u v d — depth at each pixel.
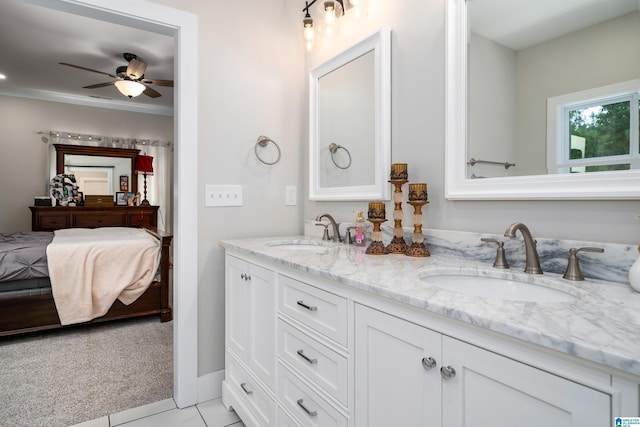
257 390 1.53
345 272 1.07
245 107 2.04
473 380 0.70
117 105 5.54
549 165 1.09
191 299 1.86
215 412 1.80
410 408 0.84
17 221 4.91
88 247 2.89
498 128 1.22
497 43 1.23
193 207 1.87
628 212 0.93
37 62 3.97
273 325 1.42
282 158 2.18
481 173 1.26
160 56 3.87
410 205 1.53
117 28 3.24
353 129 1.84
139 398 1.91
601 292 0.84
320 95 2.09
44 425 1.66
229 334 1.83
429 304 0.76
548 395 0.59
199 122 1.88
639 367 0.47
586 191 0.99
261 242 1.82
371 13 1.74
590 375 0.54
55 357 2.41
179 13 1.80
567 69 1.06
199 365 1.90
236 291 1.75
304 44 2.25
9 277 2.63
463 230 1.33
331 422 1.09
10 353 2.47
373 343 0.94
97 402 1.86
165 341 2.71
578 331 0.58
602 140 0.98
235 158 2.00
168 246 3.18
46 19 3.07
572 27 1.05
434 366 0.78
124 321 3.17
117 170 5.48
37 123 5.01
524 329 0.60
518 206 1.17
